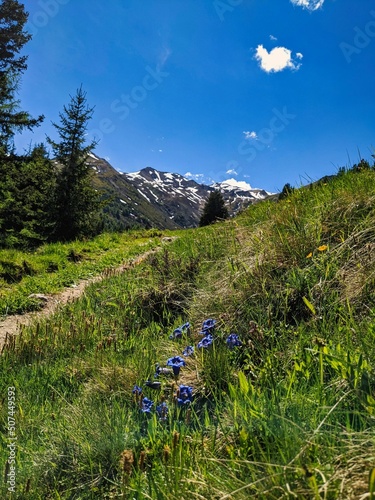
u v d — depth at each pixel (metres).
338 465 1.53
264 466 1.68
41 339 5.07
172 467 1.84
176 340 4.03
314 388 2.30
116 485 2.16
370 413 1.76
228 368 3.02
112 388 3.30
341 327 2.85
